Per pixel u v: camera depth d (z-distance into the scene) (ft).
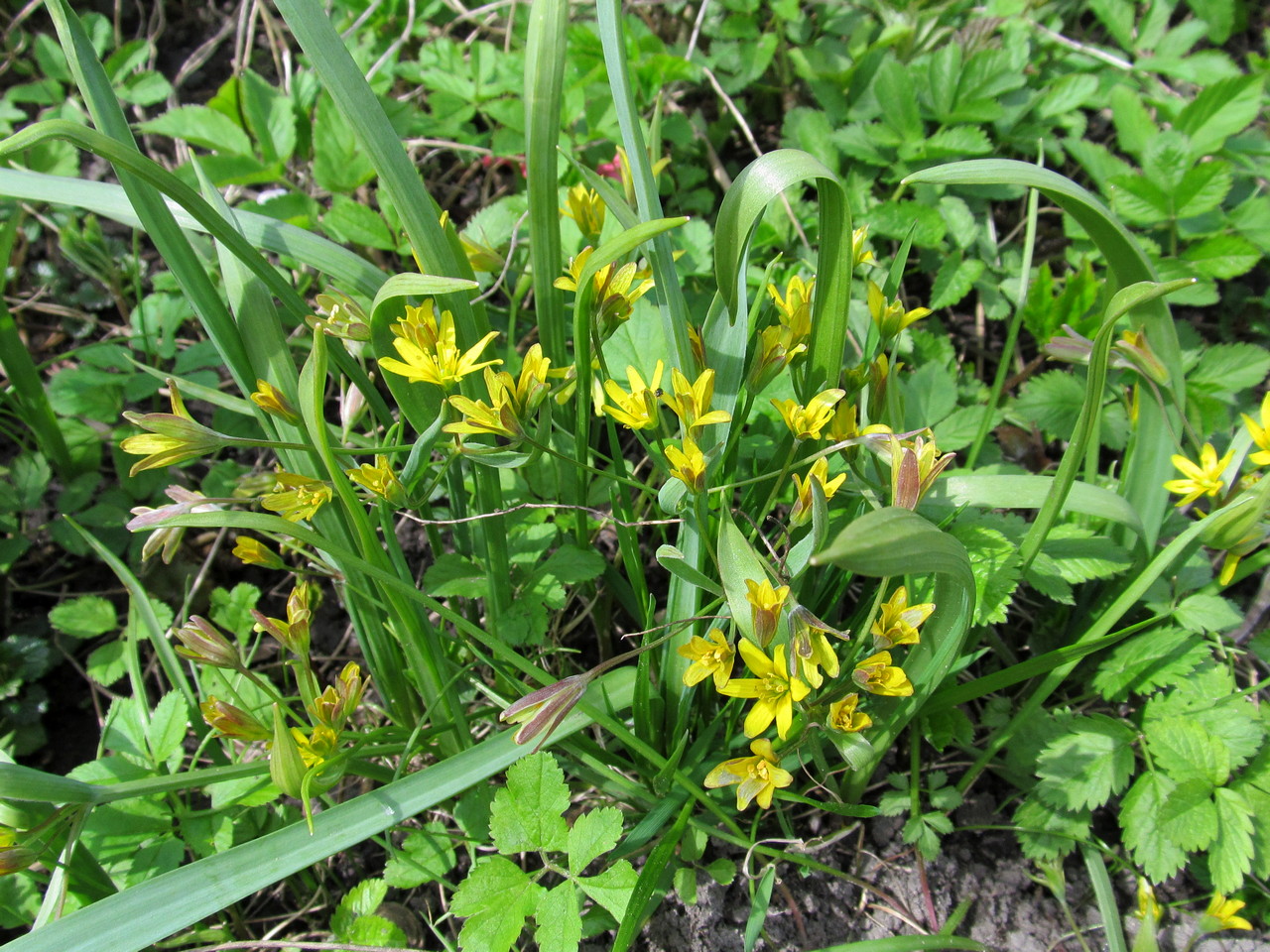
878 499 0.81
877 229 1.22
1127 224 1.30
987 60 1.31
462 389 0.81
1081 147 1.32
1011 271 1.29
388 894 0.96
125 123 0.74
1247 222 1.24
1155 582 0.93
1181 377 0.87
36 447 1.29
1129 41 1.51
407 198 0.74
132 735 0.93
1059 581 0.89
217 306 0.79
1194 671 0.90
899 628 0.70
